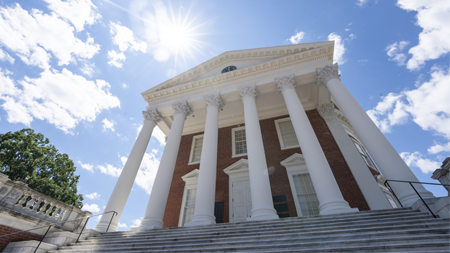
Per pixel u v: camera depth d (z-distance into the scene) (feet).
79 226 34.58
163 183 42.60
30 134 90.79
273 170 57.72
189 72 65.87
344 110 42.55
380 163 33.50
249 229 26.30
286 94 49.65
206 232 27.76
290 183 53.72
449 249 14.26
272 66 56.75
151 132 58.54
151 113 60.95
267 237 21.99
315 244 18.19
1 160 76.23
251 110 48.85
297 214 48.47
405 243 15.81
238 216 52.47
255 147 40.98
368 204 45.57
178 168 69.00
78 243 29.14
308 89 64.59
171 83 66.33
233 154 66.08
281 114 70.64
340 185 50.60
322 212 30.58
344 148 55.88
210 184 40.11
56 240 28.91
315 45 55.31
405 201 28.55
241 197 55.62
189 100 59.67
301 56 54.75
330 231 20.88
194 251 21.20
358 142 67.21
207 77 64.59
